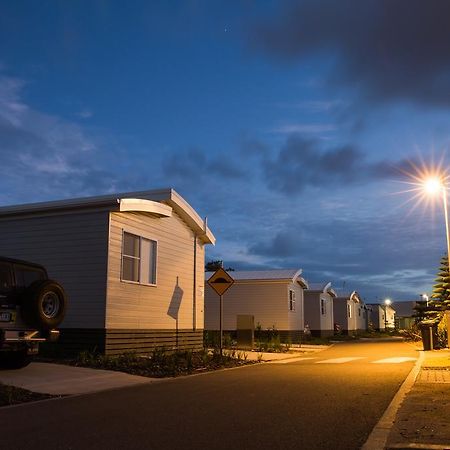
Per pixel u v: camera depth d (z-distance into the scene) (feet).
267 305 123.34
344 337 157.38
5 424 25.36
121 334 54.90
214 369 52.39
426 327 79.41
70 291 54.29
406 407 29.01
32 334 40.57
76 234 55.01
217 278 60.13
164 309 63.52
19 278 41.57
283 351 82.74
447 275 125.18
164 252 64.23
